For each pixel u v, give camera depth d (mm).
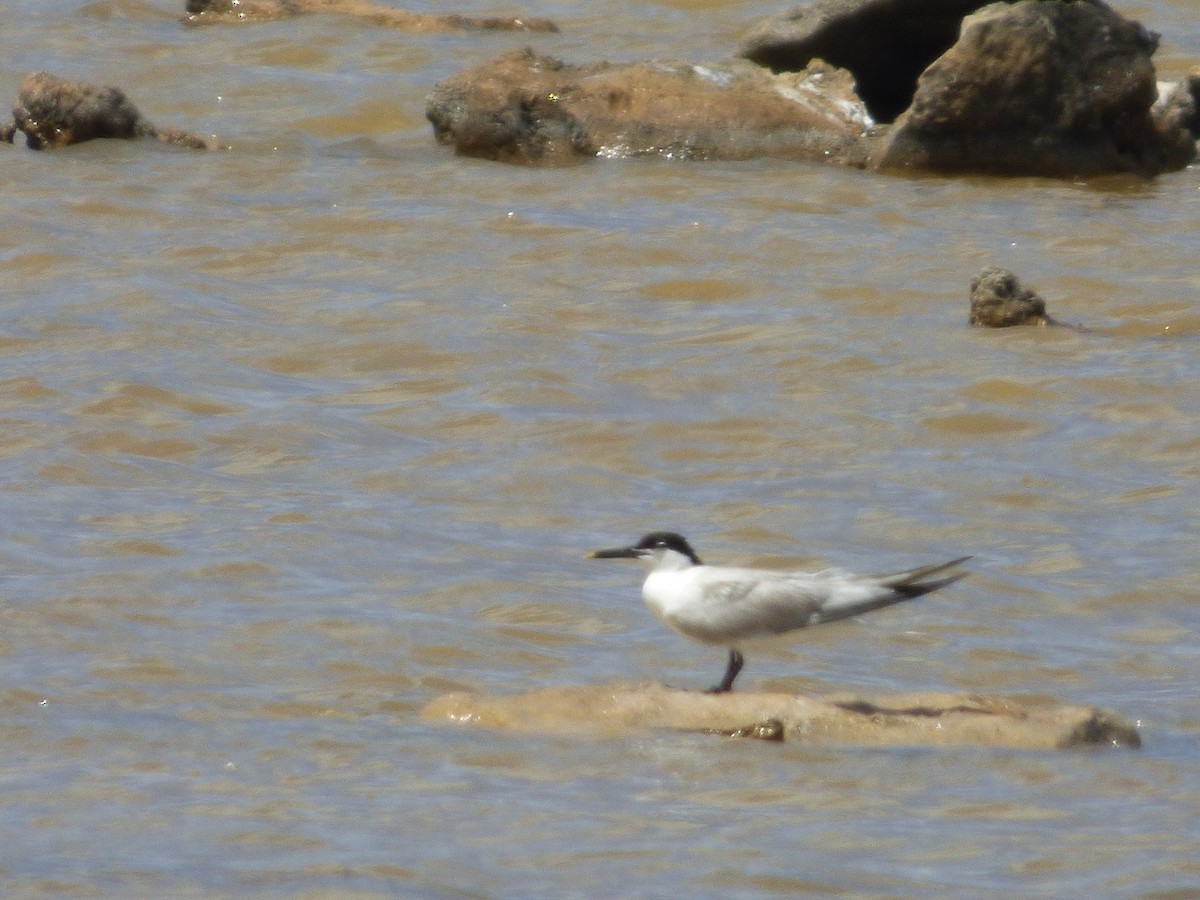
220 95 34062
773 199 27375
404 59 36156
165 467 17906
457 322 22266
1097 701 13266
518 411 19625
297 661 13695
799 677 13742
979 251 25078
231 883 9562
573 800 10781
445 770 11289
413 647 14039
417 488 17625
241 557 15594
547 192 27734
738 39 38000
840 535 16781
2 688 12844
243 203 27078
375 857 9914
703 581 11898
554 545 16375
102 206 26531
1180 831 10422
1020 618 15016
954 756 11570
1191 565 15977
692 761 11430
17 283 23391
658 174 28625
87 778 11133
